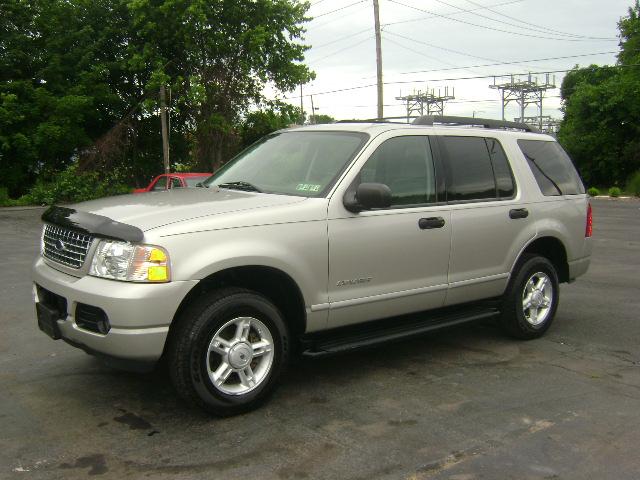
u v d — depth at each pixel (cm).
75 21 3153
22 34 2934
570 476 340
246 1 3084
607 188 4222
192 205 422
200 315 391
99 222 393
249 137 3425
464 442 379
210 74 3109
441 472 342
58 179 2869
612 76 4238
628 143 3988
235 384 420
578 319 692
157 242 375
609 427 404
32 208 2594
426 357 552
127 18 3241
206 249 389
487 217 544
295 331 455
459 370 517
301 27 3281
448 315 545
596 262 1099
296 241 425
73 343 410
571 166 660
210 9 2988
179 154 3600
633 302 777
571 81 5288
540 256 609
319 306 441
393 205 484
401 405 438
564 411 430
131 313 368
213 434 388
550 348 583
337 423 406
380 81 2789
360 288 463
